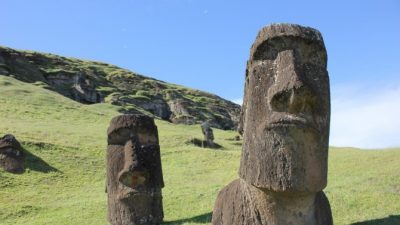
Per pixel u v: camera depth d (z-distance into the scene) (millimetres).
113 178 13664
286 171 6832
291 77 6906
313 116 7020
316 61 7332
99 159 26844
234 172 24094
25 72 59250
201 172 24797
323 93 7160
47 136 29969
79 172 24109
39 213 16844
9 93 44375
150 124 14078
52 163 24594
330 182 16422
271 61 7352
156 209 13633
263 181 6984
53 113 41031
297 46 7277
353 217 11398
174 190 18875
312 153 6922
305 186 6844
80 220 15344
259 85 7344
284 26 7355
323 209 7477
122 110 54062
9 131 29312
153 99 70938
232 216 7383
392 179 15219
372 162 19797
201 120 67312
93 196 19750
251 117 7379
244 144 7523
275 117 6930
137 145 13633
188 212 15062
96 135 33156
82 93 62125
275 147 6918
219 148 36781
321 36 7445
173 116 69000
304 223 7125
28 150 25484
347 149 27516
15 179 21656
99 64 85000
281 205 7098
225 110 83125
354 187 14461
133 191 13305
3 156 23000
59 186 21688
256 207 7270
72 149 27703
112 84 73750
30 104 42344
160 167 14078
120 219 13320
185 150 30922
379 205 12188
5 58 59000
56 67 67688
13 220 16031
